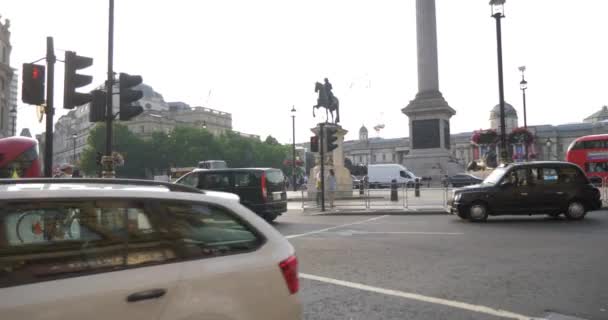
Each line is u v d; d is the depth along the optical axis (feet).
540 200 45.68
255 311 10.03
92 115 37.78
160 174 303.07
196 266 9.48
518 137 124.47
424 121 145.38
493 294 19.58
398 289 20.65
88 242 8.63
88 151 264.72
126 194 9.45
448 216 53.67
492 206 45.98
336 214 60.70
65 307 7.73
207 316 9.23
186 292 9.10
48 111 32.45
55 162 463.42
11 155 59.52
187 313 8.98
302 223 50.06
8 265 7.70
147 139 297.12
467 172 151.53
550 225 41.88
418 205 68.08
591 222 43.37
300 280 22.49
